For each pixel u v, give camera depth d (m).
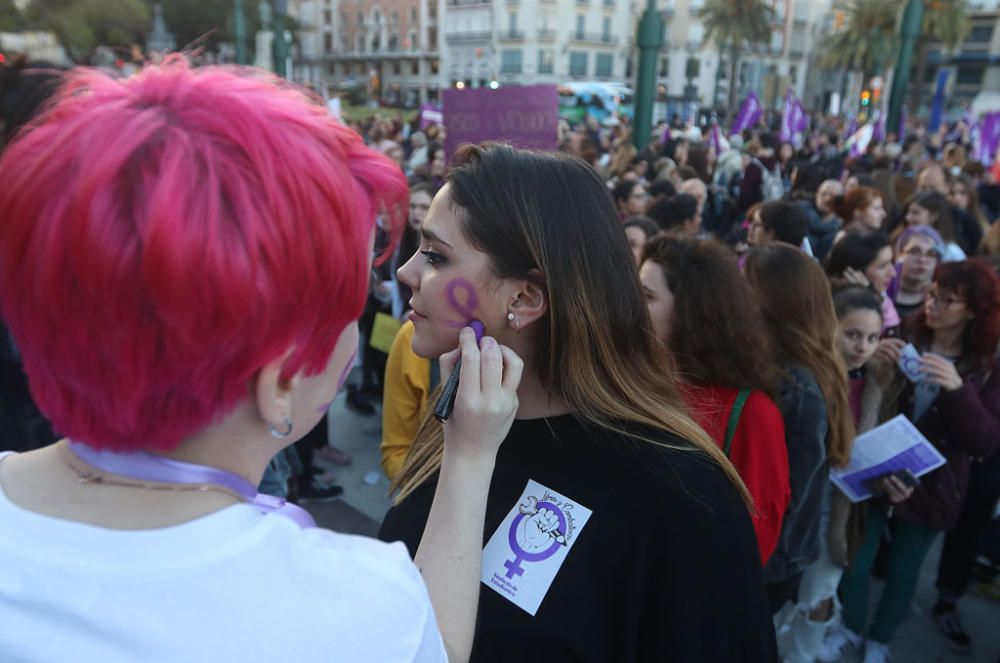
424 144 11.03
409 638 0.60
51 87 1.66
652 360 1.20
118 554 0.54
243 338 0.54
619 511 1.08
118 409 0.55
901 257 3.83
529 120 4.64
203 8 22.36
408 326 2.24
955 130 17.89
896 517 2.51
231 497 0.61
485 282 1.09
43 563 0.54
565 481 1.12
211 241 0.50
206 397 0.56
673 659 1.06
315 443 3.85
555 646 1.07
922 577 3.29
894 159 10.95
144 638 0.52
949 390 2.37
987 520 2.73
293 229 0.54
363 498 3.75
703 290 1.85
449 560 0.81
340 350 0.69
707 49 54.47
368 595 0.59
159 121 0.52
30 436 1.75
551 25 54.34
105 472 0.59
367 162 0.64
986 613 3.05
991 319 2.42
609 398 1.11
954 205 5.57
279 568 0.57
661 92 44.00
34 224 0.51
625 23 57.00
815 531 2.10
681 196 4.68
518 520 1.14
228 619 0.54
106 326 0.51
